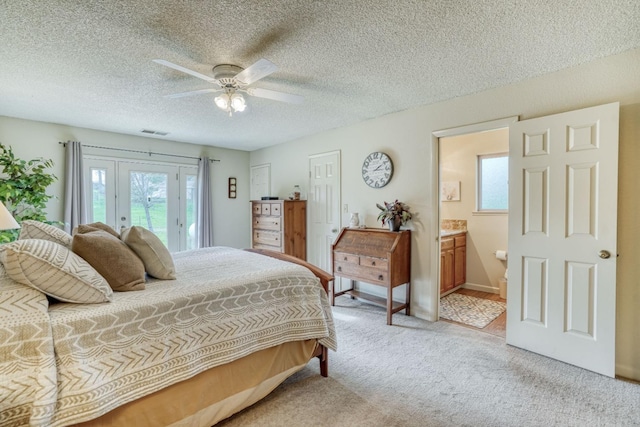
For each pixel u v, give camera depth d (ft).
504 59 7.35
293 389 6.75
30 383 3.69
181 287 5.68
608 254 7.04
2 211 7.49
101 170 14.34
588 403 6.20
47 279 4.42
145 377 4.59
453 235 14.23
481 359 8.04
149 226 15.87
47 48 6.67
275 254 9.17
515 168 8.57
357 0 5.15
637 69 6.93
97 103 10.34
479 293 14.28
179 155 16.84
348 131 13.46
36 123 12.59
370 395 6.54
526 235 8.39
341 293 12.84
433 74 8.20
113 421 4.41
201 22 5.75
